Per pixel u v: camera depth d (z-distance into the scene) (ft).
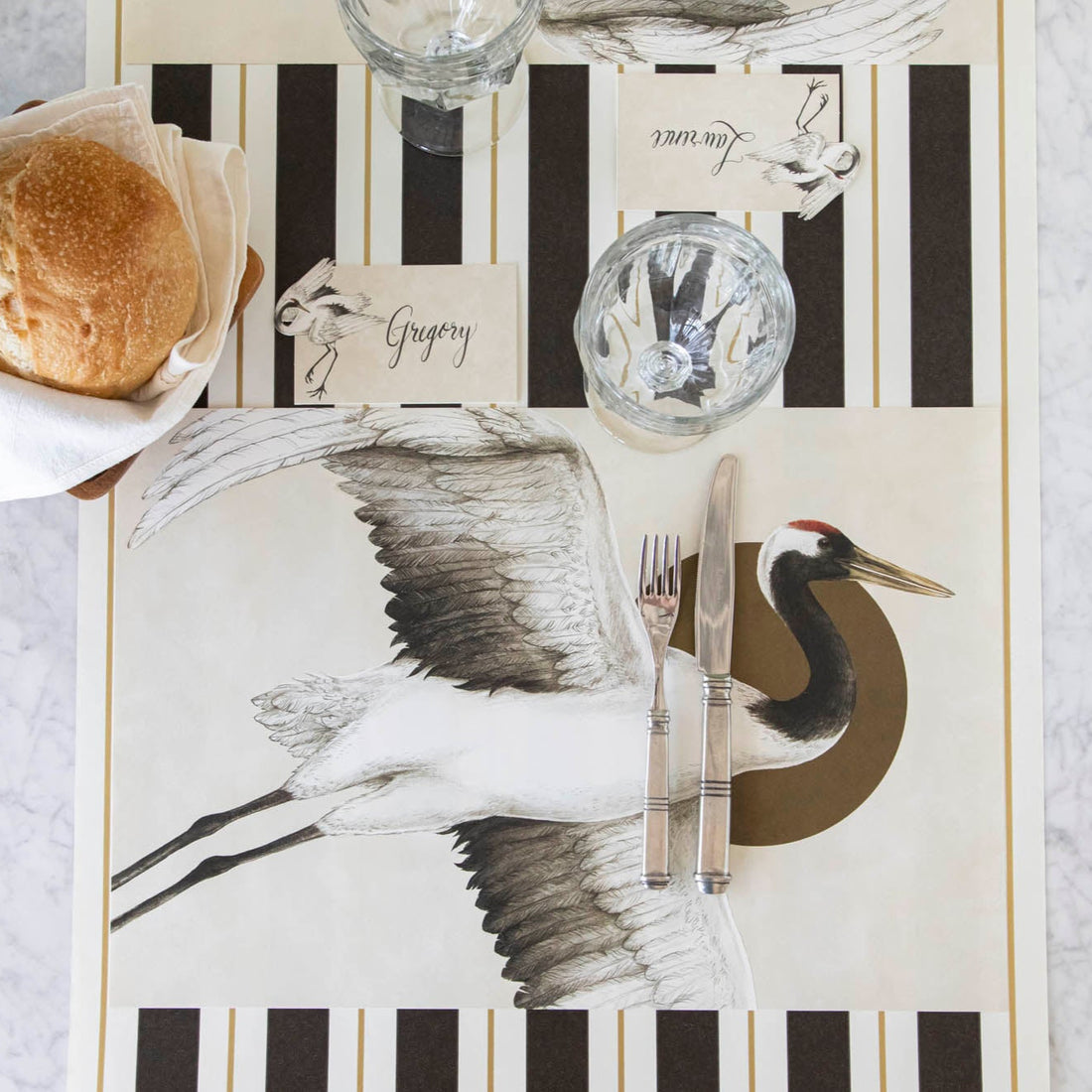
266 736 2.15
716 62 2.17
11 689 2.20
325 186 2.17
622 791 2.14
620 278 2.09
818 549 2.15
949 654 2.15
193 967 2.13
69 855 2.18
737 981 2.12
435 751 2.15
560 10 2.17
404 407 2.17
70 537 2.22
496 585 2.16
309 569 2.16
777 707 2.14
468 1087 2.12
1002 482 2.16
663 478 2.16
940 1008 2.11
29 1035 2.16
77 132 1.91
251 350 2.17
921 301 2.16
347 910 2.14
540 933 2.13
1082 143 2.19
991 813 2.13
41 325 1.77
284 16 2.18
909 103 2.17
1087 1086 2.11
